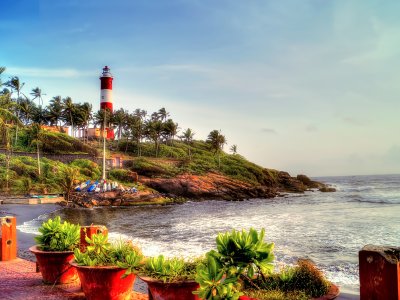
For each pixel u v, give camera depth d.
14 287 7.33
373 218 38.38
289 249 18.83
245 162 121.69
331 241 21.94
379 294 3.84
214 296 4.03
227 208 60.00
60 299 6.59
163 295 5.21
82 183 68.75
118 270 6.14
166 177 84.75
